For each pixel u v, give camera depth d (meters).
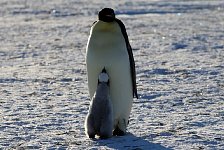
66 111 30.09
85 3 155.50
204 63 51.28
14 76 44.78
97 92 23.39
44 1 163.00
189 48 63.88
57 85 40.28
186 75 44.38
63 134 24.56
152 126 25.97
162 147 21.80
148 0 165.12
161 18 108.62
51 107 31.34
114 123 24.59
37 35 81.56
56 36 80.31
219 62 51.75
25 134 24.52
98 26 23.36
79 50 64.12
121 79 23.62
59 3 155.12
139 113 29.28
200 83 40.38
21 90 37.97
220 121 26.91
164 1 160.12
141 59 55.00
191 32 81.31
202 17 109.75
